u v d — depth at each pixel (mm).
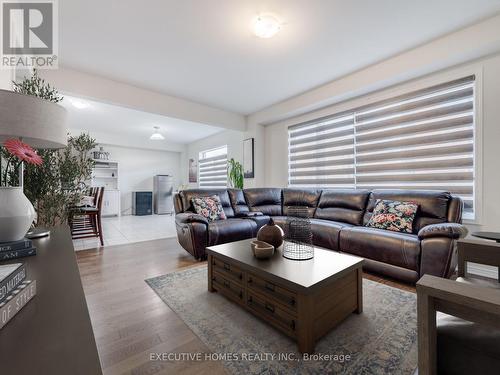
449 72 2779
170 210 8234
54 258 972
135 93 3686
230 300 1943
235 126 5051
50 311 568
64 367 392
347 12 2168
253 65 3102
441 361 826
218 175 7121
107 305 1871
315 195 3918
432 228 2141
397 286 2227
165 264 2842
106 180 7602
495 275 2461
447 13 2205
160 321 1662
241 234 3295
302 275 1485
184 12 2139
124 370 1227
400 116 3238
